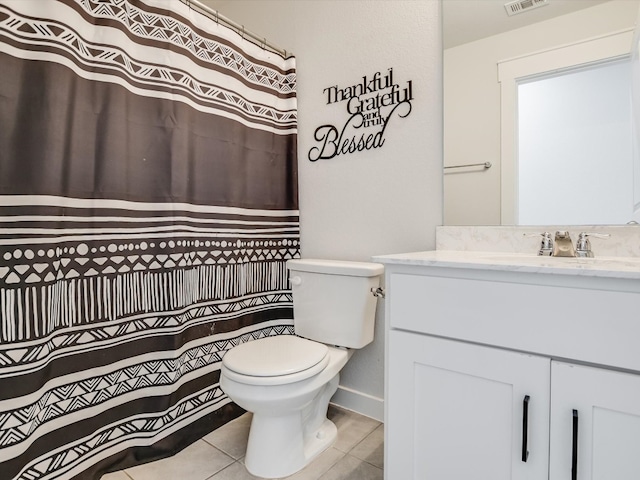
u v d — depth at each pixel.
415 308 1.07
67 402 1.19
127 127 1.32
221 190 1.63
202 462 1.42
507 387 0.92
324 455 1.47
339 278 1.57
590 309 0.82
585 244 1.20
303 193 1.93
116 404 1.32
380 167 1.68
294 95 1.90
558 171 1.30
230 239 1.68
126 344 1.33
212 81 1.59
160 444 1.42
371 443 1.55
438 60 1.54
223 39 1.63
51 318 1.12
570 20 1.28
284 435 1.35
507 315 0.92
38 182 1.08
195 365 1.55
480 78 1.44
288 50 1.97
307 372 1.28
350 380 1.82
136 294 1.35
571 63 1.28
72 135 1.17
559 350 0.86
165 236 1.41
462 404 0.99
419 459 1.07
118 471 1.34
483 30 1.44
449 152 1.51
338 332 1.58
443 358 1.02
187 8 1.48
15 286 1.04
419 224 1.59
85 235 1.22
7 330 1.02
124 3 1.30
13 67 1.04
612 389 0.80
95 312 1.25
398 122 1.63
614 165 1.21
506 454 0.93
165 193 1.41
